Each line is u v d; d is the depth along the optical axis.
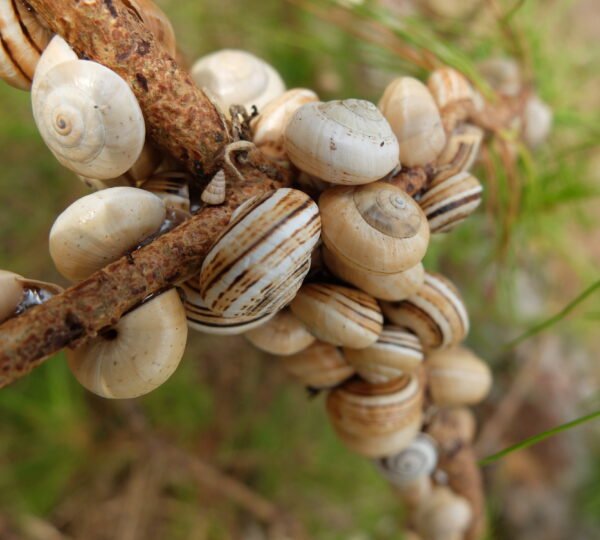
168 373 0.12
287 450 0.31
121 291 0.12
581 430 0.34
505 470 0.33
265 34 0.26
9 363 0.11
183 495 0.30
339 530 0.32
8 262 0.26
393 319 0.15
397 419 0.15
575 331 0.33
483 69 0.22
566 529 0.33
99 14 0.12
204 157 0.13
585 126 0.24
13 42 0.13
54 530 0.28
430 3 0.27
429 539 0.19
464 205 0.15
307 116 0.13
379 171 0.13
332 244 0.13
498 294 0.29
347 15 0.24
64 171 0.26
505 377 0.33
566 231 0.30
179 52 0.17
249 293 0.12
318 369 0.15
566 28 0.31
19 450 0.27
